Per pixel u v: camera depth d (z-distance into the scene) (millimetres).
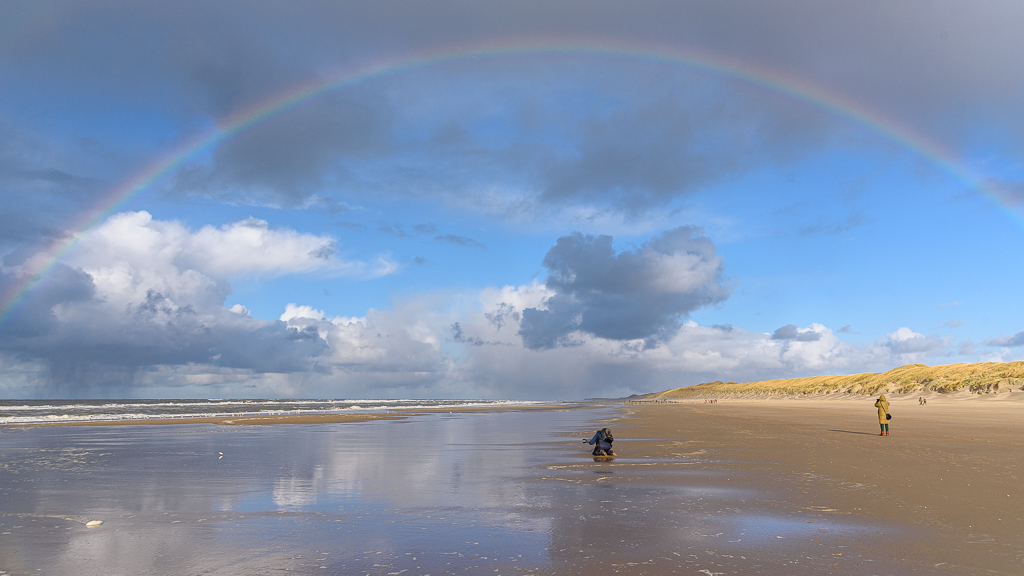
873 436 23312
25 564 6586
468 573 6172
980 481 11914
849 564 6402
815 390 123188
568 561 6566
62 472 14266
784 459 15922
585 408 86000
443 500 10391
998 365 75438
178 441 23688
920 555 6723
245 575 6152
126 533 8016
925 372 87188
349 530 8133
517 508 9609
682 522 8500
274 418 43625
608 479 12742
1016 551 6891
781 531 7906
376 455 18188
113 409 72875
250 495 10969
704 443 21234
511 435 26969
